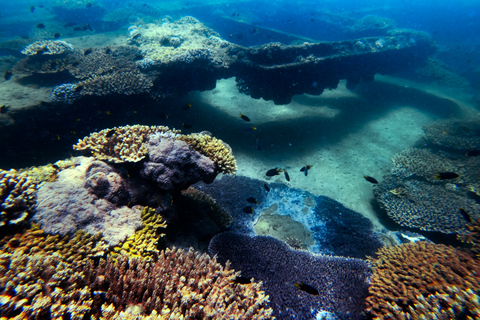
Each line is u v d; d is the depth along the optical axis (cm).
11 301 190
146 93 820
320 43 1052
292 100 1345
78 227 305
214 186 680
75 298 220
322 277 379
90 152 437
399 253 397
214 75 946
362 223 587
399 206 655
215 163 455
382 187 743
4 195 289
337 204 652
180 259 298
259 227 556
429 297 294
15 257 235
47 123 739
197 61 894
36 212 296
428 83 1688
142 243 322
